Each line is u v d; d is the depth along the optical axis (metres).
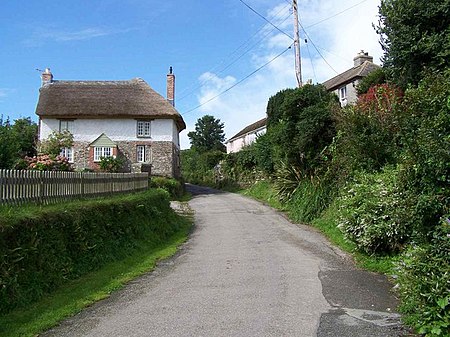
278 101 29.41
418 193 8.70
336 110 15.71
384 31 15.09
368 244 10.14
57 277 8.20
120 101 38.34
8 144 16.62
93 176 13.12
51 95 38.50
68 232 9.32
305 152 18.91
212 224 18.25
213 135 99.00
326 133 17.97
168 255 11.93
